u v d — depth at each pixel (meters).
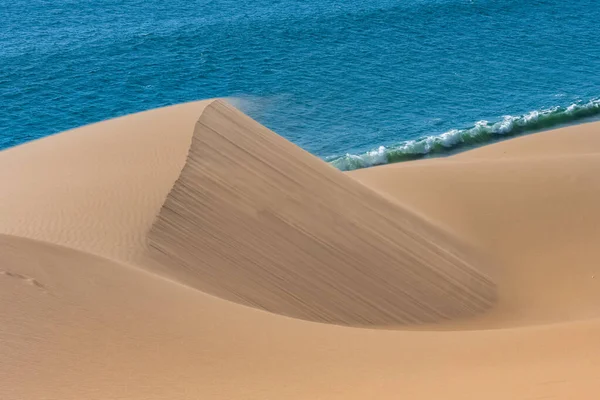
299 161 30.11
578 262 30.11
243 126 31.50
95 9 101.56
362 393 11.78
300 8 100.50
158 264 21.91
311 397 11.60
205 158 28.23
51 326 13.37
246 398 11.53
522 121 59.22
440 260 27.80
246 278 23.09
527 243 31.72
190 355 13.39
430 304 25.28
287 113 62.31
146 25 92.19
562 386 11.41
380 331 17.34
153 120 33.91
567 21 90.62
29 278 15.04
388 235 27.75
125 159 29.20
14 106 65.00
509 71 72.00
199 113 32.31
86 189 26.61
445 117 60.56
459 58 76.50
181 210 24.83
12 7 102.38
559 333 16.45
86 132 35.41
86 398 11.17
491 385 11.86
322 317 22.77
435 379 12.56
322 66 74.94
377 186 35.94
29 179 29.33
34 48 81.94
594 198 34.38
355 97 65.62
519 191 35.25
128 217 24.08
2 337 12.55
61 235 22.59
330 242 25.94
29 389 11.23
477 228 32.84
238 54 79.69
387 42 83.19
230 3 104.81
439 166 38.94
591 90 66.50
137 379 12.04
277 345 14.65
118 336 13.64
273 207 26.52
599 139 49.50
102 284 16.12
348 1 103.94
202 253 23.28
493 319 25.42
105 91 69.12
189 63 76.81
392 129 58.38
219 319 15.78
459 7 98.12
